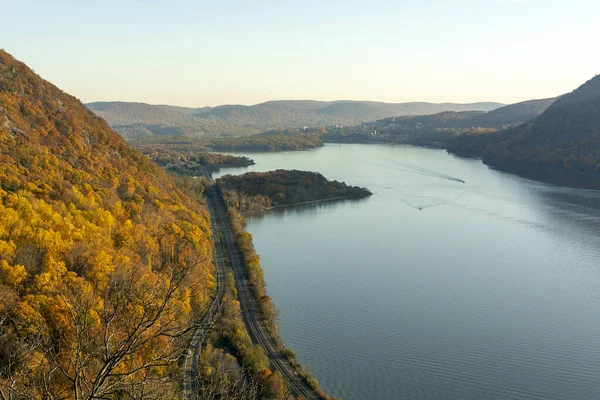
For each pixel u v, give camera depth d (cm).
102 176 13588
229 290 11681
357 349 10175
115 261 8300
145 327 2142
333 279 14050
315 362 9638
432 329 11106
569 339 10694
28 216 8719
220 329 9169
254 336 9894
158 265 9831
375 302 12469
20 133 12112
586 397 8769
